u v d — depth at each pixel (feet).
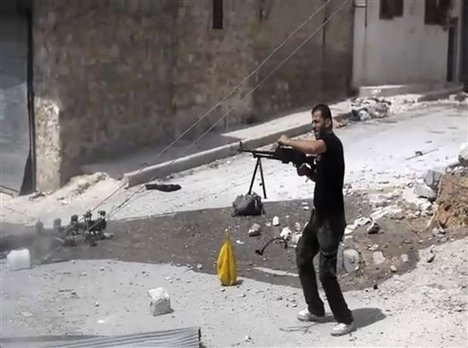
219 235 30.53
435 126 50.08
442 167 31.19
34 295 24.64
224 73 49.19
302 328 21.66
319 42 55.11
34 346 20.20
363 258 26.21
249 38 50.11
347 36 57.77
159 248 29.53
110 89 43.11
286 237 29.35
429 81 65.77
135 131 44.65
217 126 48.93
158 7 45.39
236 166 42.14
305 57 54.19
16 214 37.17
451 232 27.35
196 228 31.55
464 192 27.78
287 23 52.37
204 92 48.14
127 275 26.61
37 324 22.17
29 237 31.22
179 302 23.98
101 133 42.83
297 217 31.55
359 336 20.70
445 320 21.25
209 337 21.16
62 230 30.91
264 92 51.62
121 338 20.65
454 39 69.31
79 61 41.37
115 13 42.96
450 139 45.44
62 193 40.06
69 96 40.98
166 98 46.34
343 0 56.18
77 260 28.43
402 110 56.39
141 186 39.34
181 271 26.94
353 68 58.70
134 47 44.27
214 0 47.91
